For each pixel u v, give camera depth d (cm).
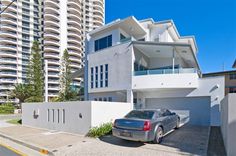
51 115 1217
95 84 1883
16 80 7031
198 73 1538
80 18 9494
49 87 7231
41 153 707
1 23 7275
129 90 1561
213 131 1066
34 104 1379
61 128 1134
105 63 1788
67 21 8775
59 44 8169
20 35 7612
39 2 8306
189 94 1462
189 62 2208
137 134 718
